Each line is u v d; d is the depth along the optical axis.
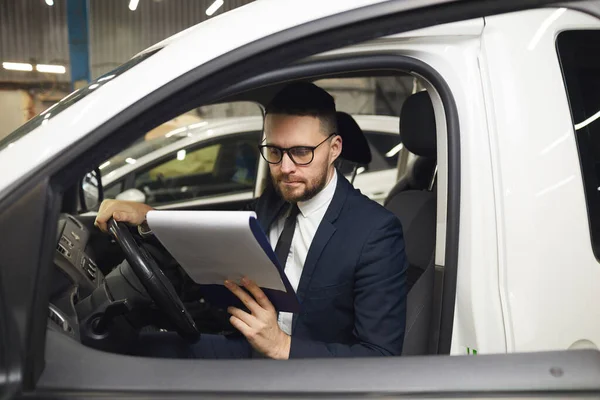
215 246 1.26
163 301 1.51
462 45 1.39
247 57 1.19
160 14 8.75
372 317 1.56
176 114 1.17
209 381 1.06
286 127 1.54
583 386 1.06
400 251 1.63
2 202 1.04
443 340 1.43
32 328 1.00
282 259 1.70
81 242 1.93
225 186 4.50
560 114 1.40
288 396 1.04
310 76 1.28
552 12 1.43
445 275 1.42
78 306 1.63
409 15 1.29
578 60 1.44
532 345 1.36
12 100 8.24
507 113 1.37
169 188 4.59
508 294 1.36
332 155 1.65
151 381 1.06
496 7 1.38
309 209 1.66
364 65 1.32
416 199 2.16
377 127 5.24
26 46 8.26
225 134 4.51
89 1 8.38
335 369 1.08
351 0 1.26
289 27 1.22
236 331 1.82
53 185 1.07
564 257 1.37
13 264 1.01
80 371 1.06
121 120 1.12
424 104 1.65
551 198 1.37
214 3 8.80
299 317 1.63
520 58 1.39
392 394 1.04
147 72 1.16
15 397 0.98
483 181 1.37
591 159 1.42
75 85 8.52
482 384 1.06
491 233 1.37
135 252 1.57
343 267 1.59
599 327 1.39
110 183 4.45
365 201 1.66
